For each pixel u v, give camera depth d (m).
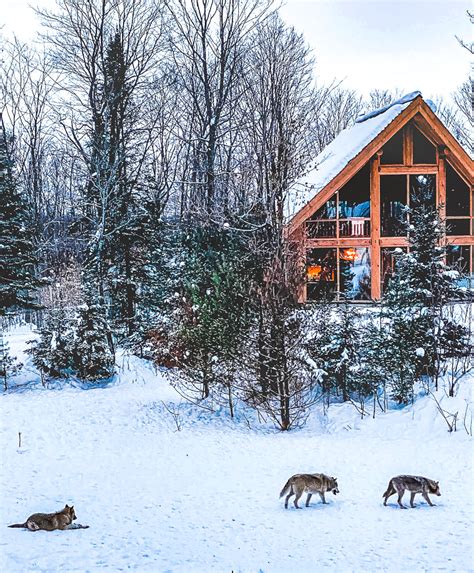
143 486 14.09
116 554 9.69
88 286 27.45
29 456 16.61
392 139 34.09
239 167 32.09
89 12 35.84
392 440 17.42
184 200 40.94
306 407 20.77
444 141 33.12
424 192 30.27
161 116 44.47
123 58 35.38
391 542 10.12
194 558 9.56
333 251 34.34
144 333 29.78
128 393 23.88
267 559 9.45
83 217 33.09
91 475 15.00
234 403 22.41
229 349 21.31
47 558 9.36
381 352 20.41
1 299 26.66
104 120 33.50
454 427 17.08
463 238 34.31
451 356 20.64
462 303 27.22
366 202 34.88
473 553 9.45
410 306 20.44
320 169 34.31
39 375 25.83
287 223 22.64
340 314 22.12
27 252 27.42
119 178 32.88
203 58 37.06
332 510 12.11
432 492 12.09
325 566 9.07
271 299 19.73
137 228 31.44
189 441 18.33
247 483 14.23
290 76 35.22
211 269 24.39
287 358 19.69
